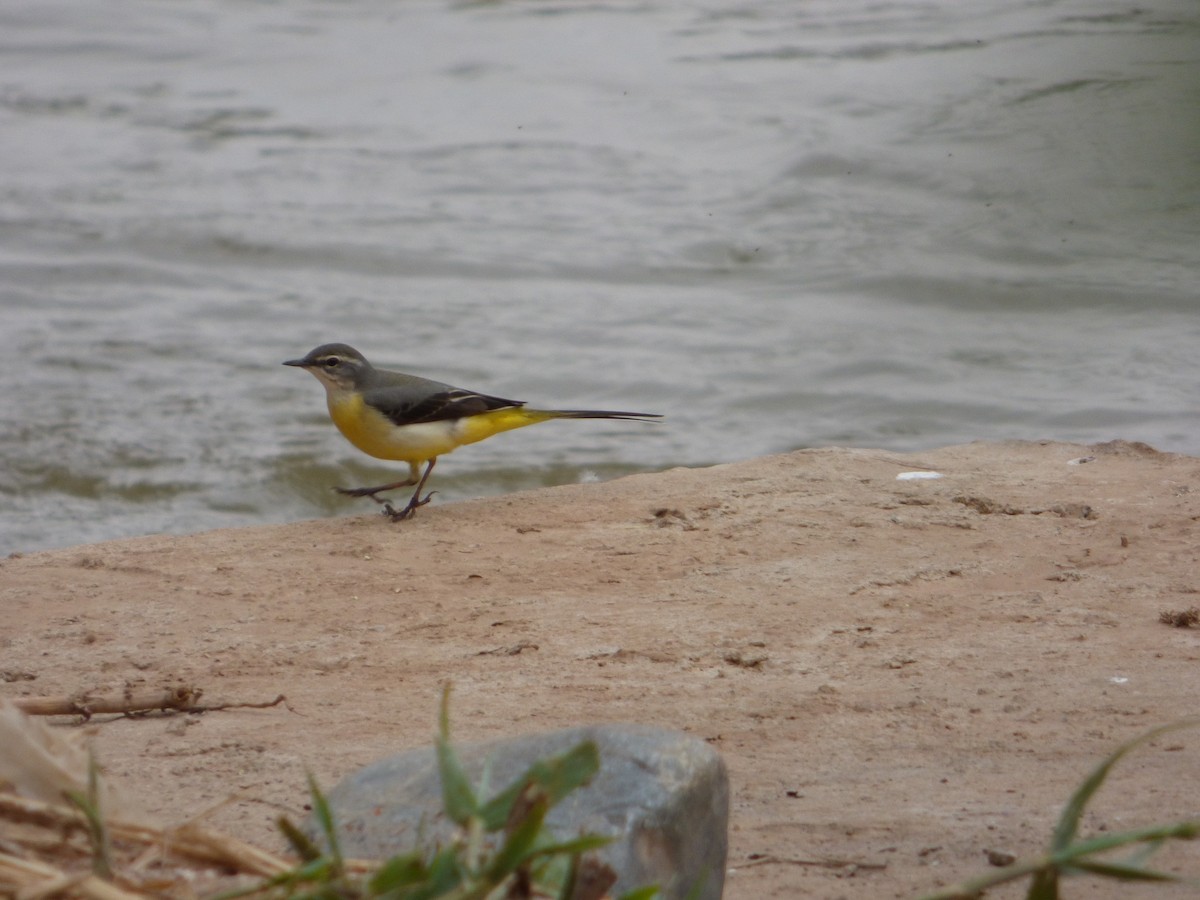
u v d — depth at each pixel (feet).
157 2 150.10
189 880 12.87
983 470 43.91
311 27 139.95
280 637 30.53
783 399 63.16
